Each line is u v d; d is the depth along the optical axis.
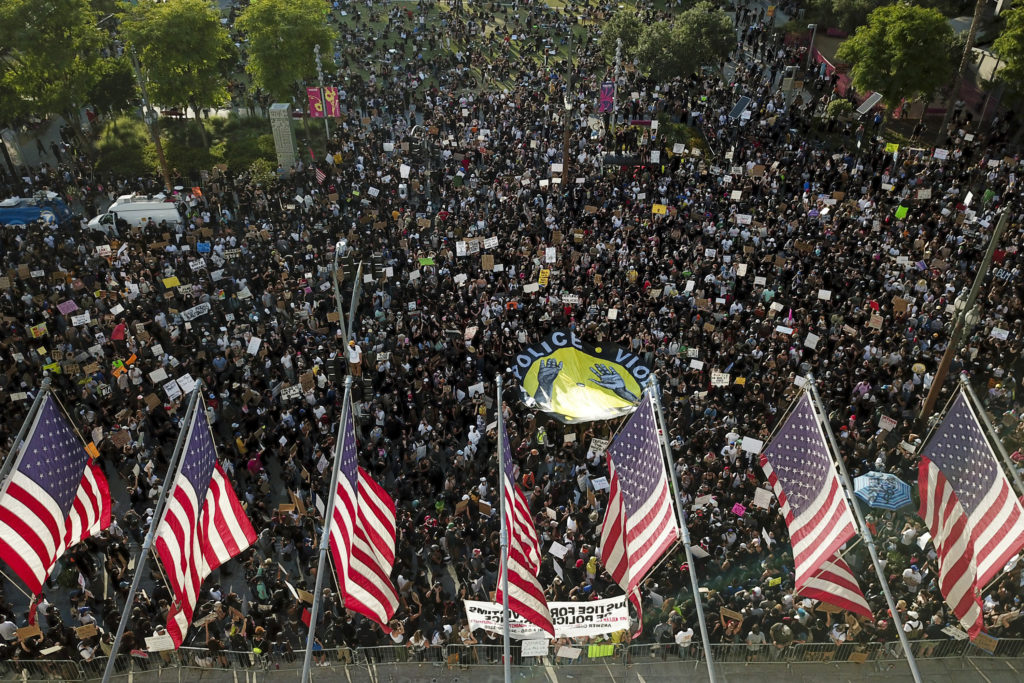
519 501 19.92
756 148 51.09
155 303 35.16
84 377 30.20
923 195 40.97
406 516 24.70
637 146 53.25
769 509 24.23
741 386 30.41
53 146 54.66
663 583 22.30
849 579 17.50
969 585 17.86
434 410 29.12
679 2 85.12
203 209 46.16
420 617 22.66
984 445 18.30
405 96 62.34
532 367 29.42
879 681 21.11
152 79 53.09
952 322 30.50
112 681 21.22
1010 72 49.56
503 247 39.50
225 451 26.89
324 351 31.78
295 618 22.20
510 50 74.19
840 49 54.97
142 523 24.66
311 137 60.19
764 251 38.31
